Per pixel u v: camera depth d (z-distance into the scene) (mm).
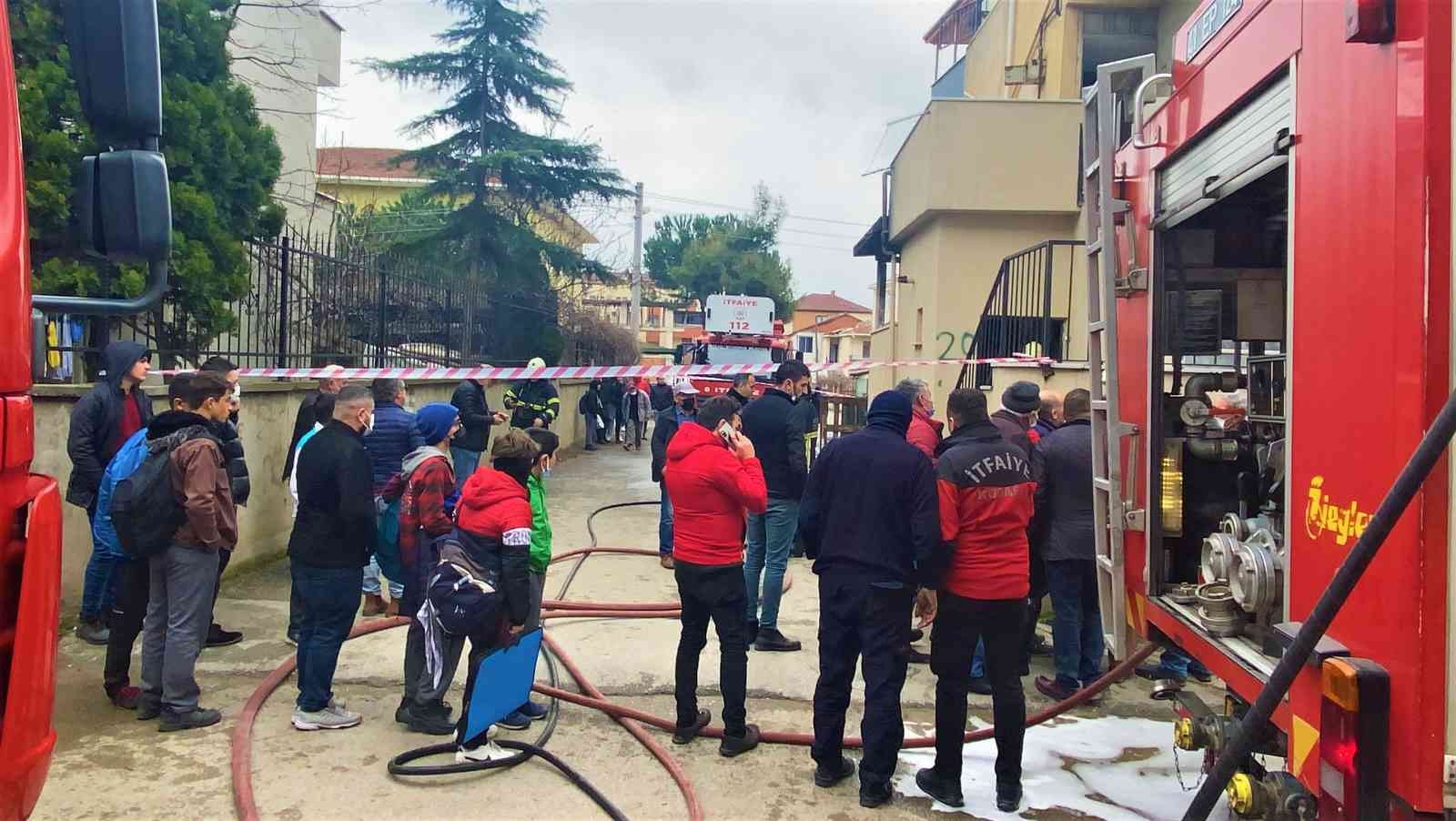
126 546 4492
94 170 2516
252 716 4730
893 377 16859
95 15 2473
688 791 4086
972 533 4043
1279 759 3664
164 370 7574
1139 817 4066
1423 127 2047
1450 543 1995
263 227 9414
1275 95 2816
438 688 4625
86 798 3902
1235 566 3242
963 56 23250
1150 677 5559
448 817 3850
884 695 4043
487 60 23953
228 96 9055
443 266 22516
